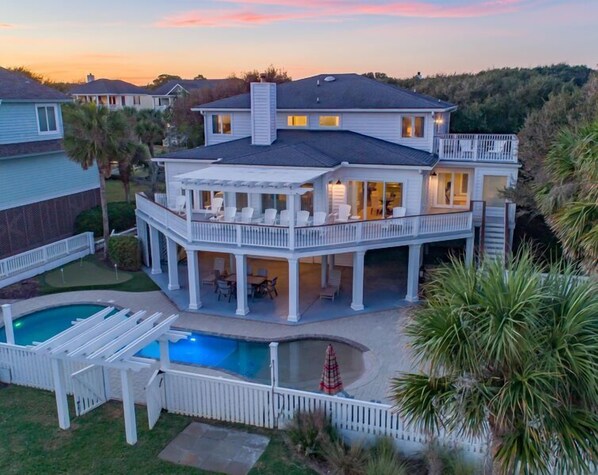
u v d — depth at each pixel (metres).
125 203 33.62
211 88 58.69
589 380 6.42
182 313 20.73
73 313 21.48
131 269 26.28
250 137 30.11
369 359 16.48
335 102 28.48
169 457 11.36
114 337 12.69
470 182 28.00
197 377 12.84
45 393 14.42
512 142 26.44
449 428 7.56
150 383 12.49
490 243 24.36
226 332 18.83
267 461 11.16
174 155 26.86
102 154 25.81
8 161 25.81
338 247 19.98
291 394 12.10
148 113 59.84
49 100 28.53
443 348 7.03
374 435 11.40
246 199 25.33
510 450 6.80
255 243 19.89
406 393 7.88
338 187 24.55
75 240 27.86
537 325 6.76
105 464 11.10
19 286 23.55
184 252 28.80
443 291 7.60
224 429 12.47
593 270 10.20
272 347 12.40
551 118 26.31
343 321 19.70
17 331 19.72
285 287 23.58
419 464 10.69
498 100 49.19
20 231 26.92
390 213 24.50
